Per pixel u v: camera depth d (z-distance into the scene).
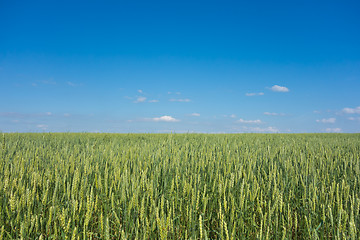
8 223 2.86
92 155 5.63
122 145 7.60
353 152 6.65
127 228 2.94
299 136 13.42
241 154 6.01
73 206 2.86
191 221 2.93
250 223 3.09
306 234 2.91
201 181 4.04
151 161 5.01
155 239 2.72
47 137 10.24
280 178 4.00
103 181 3.92
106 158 5.43
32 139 9.58
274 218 3.02
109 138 10.56
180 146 7.54
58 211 2.94
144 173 3.72
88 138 10.16
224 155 6.02
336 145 8.41
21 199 2.93
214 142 8.55
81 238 2.81
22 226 2.53
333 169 5.01
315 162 5.52
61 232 2.72
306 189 3.72
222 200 3.46
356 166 4.66
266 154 5.82
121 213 3.33
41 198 3.18
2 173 4.36
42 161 5.28
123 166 4.69
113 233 3.07
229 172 4.27
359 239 2.51
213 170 4.70
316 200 3.32
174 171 4.73
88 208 2.64
